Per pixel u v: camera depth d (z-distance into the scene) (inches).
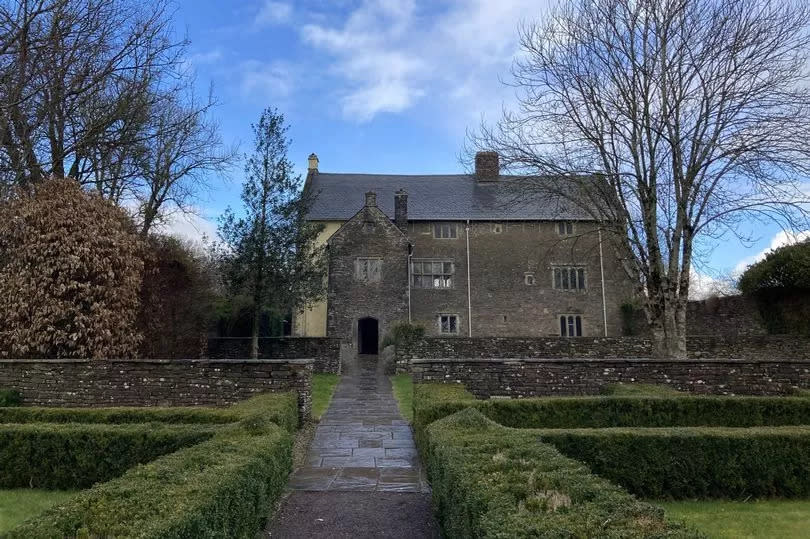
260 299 848.3
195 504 142.0
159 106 925.8
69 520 130.0
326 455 356.2
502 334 1231.5
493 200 1338.6
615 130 628.4
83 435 281.7
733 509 252.7
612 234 679.1
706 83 587.2
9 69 563.8
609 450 271.9
